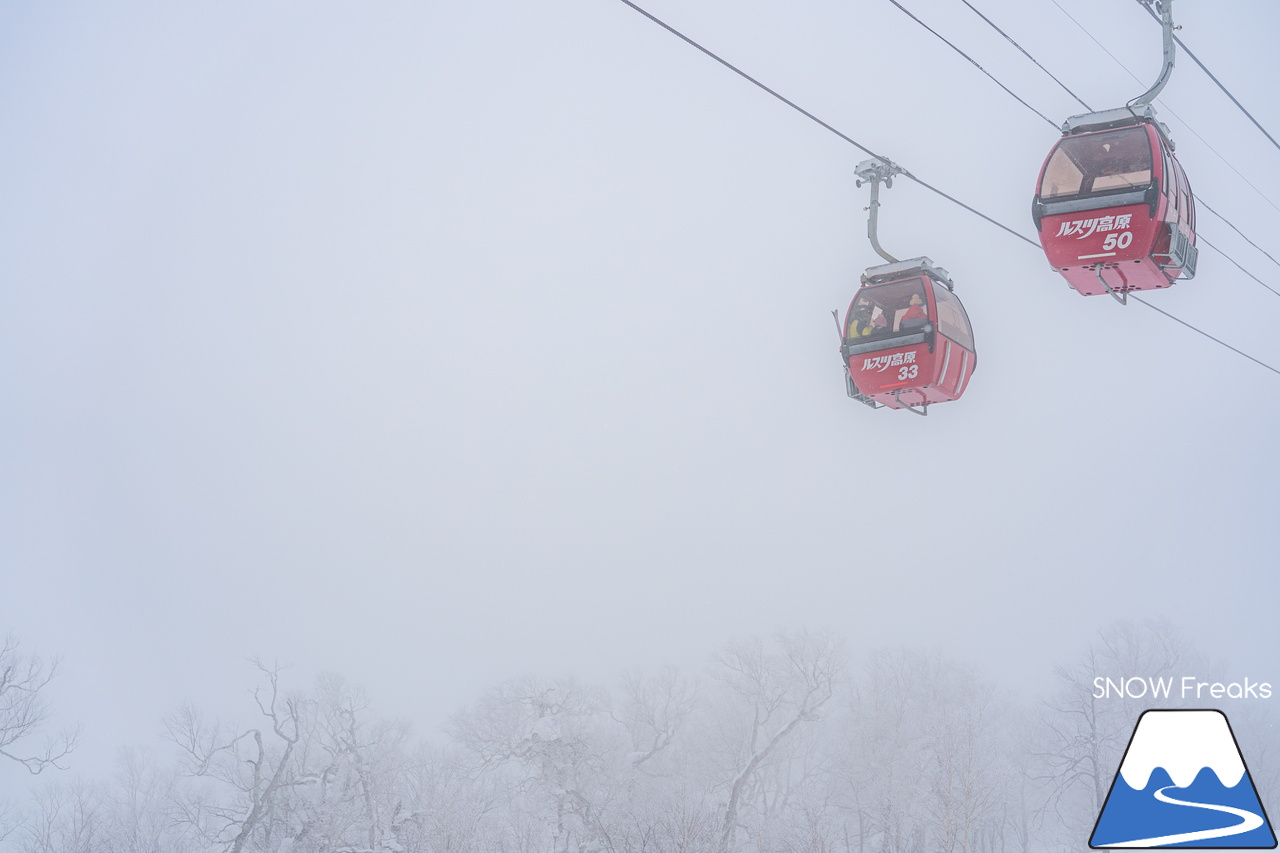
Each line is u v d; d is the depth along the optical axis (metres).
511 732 45.06
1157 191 14.78
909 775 46.25
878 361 17.08
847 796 48.75
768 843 41.59
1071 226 15.40
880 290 17.30
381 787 43.25
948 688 52.31
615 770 46.38
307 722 45.12
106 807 53.12
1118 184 15.02
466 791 45.56
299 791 44.31
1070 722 52.66
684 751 51.41
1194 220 16.47
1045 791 60.50
